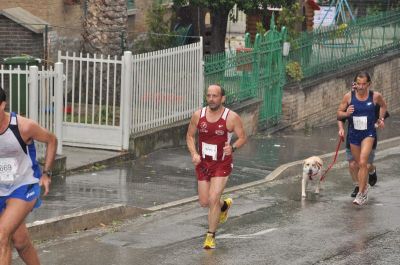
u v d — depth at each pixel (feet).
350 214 66.44
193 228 60.44
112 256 51.83
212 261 51.01
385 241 57.16
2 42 106.73
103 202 65.26
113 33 94.12
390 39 147.23
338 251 54.19
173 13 137.39
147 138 87.51
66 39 114.73
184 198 70.28
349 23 134.21
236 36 179.93
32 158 41.78
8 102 77.46
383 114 70.59
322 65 126.93
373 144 71.00
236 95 106.73
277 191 77.15
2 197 41.37
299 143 106.01
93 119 85.30
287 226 61.67
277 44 115.14
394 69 146.72
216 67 101.60
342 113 71.20
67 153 83.05
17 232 41.93
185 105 95.55
